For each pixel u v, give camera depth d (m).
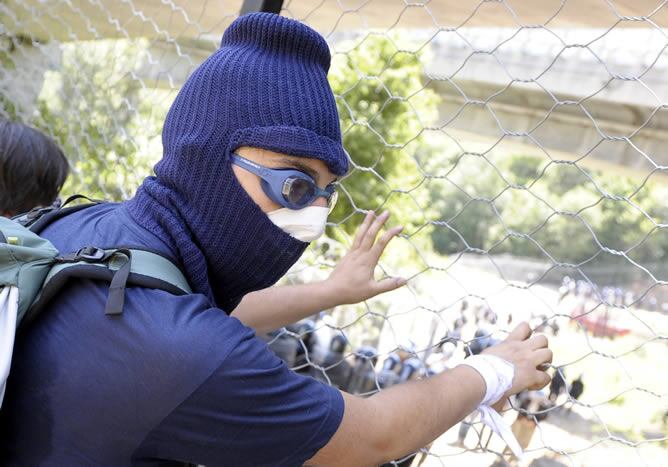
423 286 6.25
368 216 1.63
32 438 1.13
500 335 1.83
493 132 7.02
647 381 4.14
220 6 2.94
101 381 1.08
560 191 16.38
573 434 3.50
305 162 1.16
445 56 7.11
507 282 1.69
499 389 1.32
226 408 1.07
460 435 1.97
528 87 6.42
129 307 1.09
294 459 1.12
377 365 2.49
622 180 14.06
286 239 1.19
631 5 2.82
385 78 7.07
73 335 1.11
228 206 1.17
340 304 1.62
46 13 3.57
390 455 1.18
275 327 1.65
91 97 3.09
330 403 1.12
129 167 2.73
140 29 3.22
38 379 1.12
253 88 1.15
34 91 3.46
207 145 1.17
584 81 5.90
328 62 1.25
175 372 1.05
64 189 3.29
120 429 1.08
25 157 1.95
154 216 1.20
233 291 1.28
